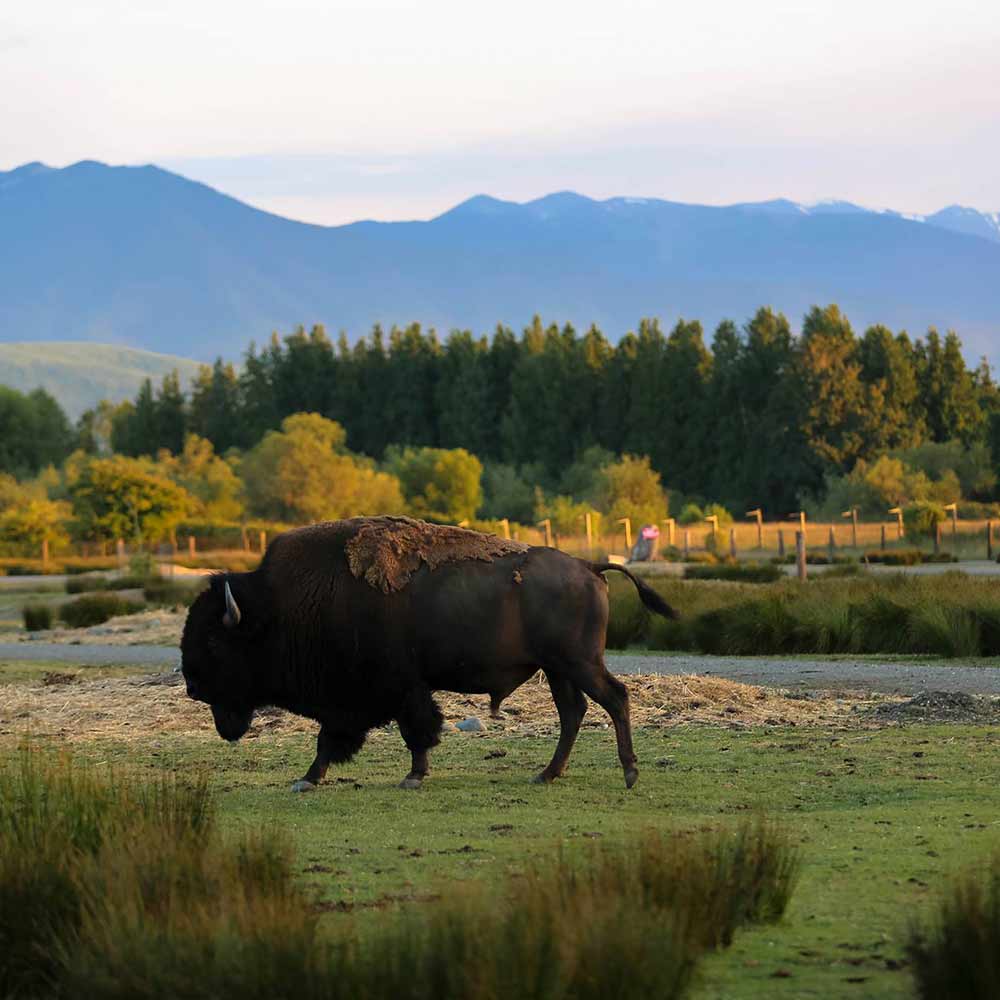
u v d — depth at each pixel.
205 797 34.72
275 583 44.75
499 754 50.19
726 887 26.77
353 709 44.94
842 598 92.50
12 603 165.50
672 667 77.62
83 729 59.69
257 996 21.06
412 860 33.12
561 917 22.19
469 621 43.72
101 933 23.45
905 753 47.78
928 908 27.83
